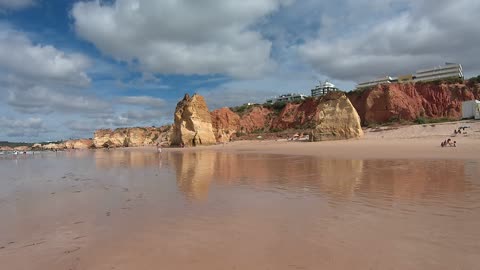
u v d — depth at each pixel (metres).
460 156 20.64
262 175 15.31
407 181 11.76
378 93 67.00
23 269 5.12
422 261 4.77
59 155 56.94
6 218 8.48
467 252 5.05
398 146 31.41
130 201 10.19
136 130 110.31
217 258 5.18
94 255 5.56
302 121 79.56
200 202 9.59
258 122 93.25
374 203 8.55
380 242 5.60
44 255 5.68
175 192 11.49
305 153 30.17
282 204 8.92
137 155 43.00
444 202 8.40
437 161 18.25
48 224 7.75
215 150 46.56
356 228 6.46
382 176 13.20
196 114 64.19
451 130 41.12
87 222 7.80
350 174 14.24
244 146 52.91
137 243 6.07
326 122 45.78
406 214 7.36
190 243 5.95
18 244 6.34
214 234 6.42
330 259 4.95
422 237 5.80
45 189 13.52
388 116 63.78
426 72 109.75
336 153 27.72
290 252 5.31
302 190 10.91
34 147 128.25
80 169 23.17
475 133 36.66
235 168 19.12
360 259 4.91
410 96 65.69
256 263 4.92
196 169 19.38
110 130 115.88
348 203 8.67
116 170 21.12
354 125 43.94
